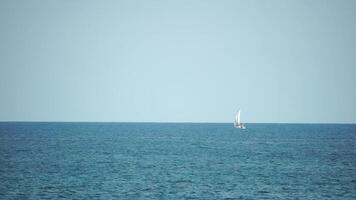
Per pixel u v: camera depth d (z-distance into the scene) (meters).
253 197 165.50
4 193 165.38
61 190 172.38
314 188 182.62
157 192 172.12
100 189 175.62
